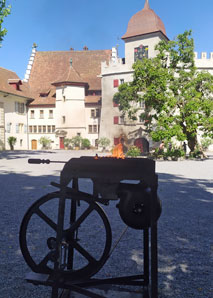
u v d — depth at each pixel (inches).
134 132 1572.3
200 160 1013.2
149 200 107.3
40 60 2390.5
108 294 116.7
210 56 1578.5
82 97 2015.3
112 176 104.5
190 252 173.6
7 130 1828.2
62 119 2021.4
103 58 2319.1
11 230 213.3
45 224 228.7
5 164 836.6
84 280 118.0
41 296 121.9
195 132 1061.8
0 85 1827.0
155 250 99.4
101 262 116.0
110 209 283.9
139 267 151.3
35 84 2253.9
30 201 312.7
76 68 2290.8
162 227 225.3
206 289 128.8
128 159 110.2
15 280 136.7
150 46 1635.1
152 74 1005.8
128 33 1690.5
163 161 975.0
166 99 999.6
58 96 2033.7
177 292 125.6
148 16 1665.8
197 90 1070.4
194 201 324.2
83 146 1937.7
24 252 114.7
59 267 105.6
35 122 2084.2
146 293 116.9
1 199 324.8
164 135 983.0
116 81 1710.1
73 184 122.1
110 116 1701.5
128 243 187.6
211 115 1024.9
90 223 233.5
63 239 114.3
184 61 1080.2
